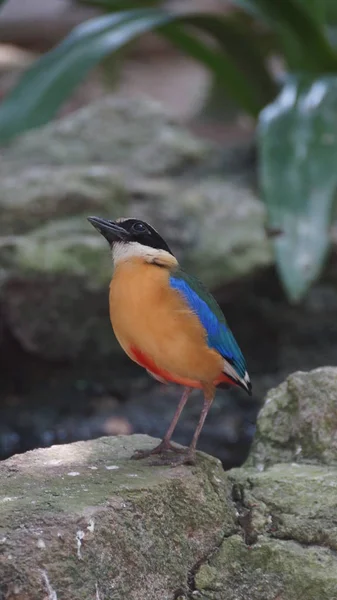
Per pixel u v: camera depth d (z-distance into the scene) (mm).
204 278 12914
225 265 12953
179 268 6199
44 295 12102
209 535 5949
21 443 11406
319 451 6805
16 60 26422
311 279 11445
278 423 7051
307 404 6977
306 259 11531
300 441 6906
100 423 11969
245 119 23797
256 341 13984
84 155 14891
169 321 5879
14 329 12234
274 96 15398
